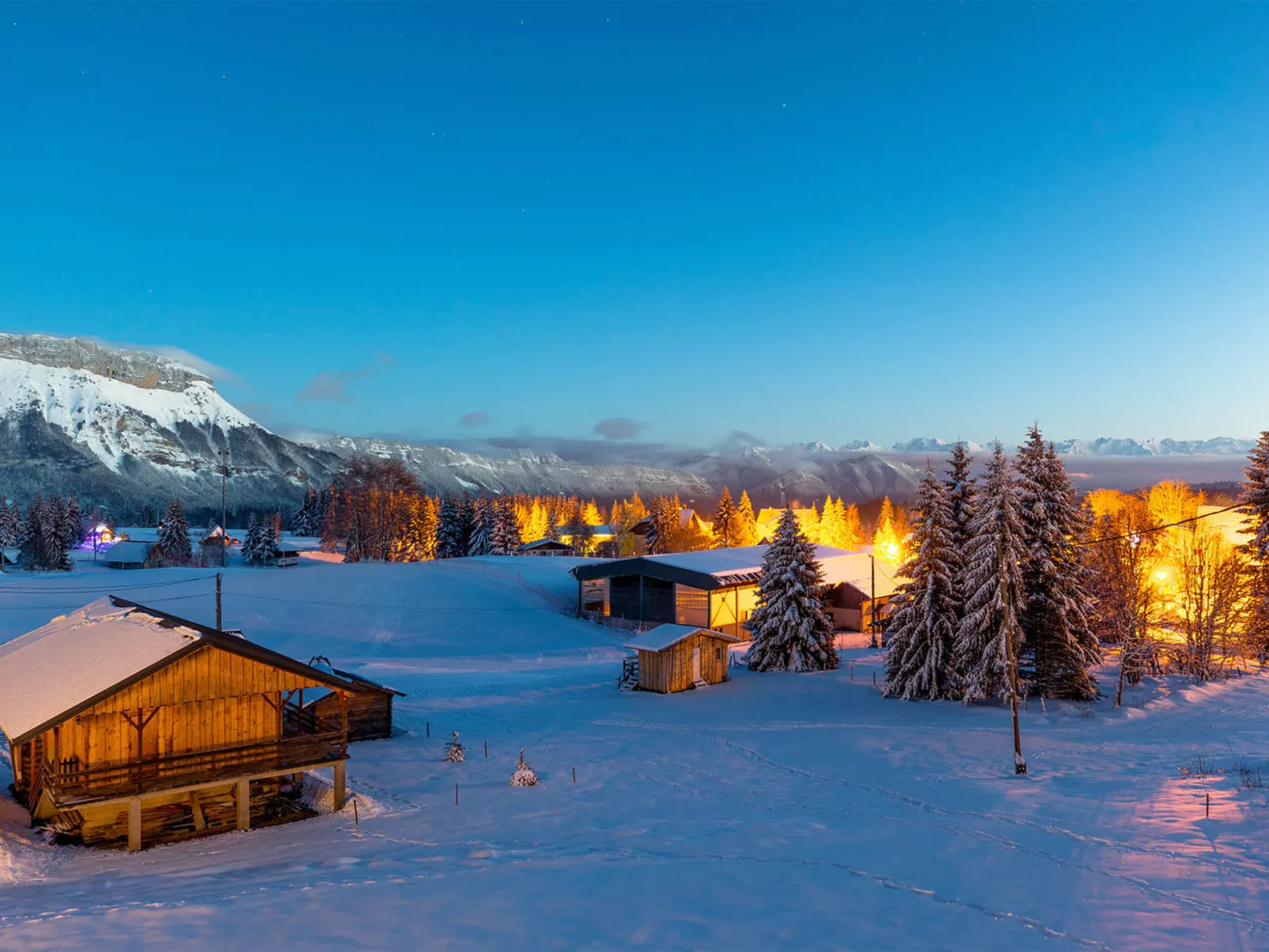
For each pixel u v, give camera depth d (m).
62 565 112.50
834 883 16.59
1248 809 20.14
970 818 21.53
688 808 23.89
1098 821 20.38
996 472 37.16
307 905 15.04
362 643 61.72
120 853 21.00
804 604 49.53
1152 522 83.12
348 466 148.50
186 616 65.12
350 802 25.28
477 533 122.00
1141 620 42.81
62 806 20.28
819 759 29.69
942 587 40.41
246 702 24.14
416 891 16.00
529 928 13.92
